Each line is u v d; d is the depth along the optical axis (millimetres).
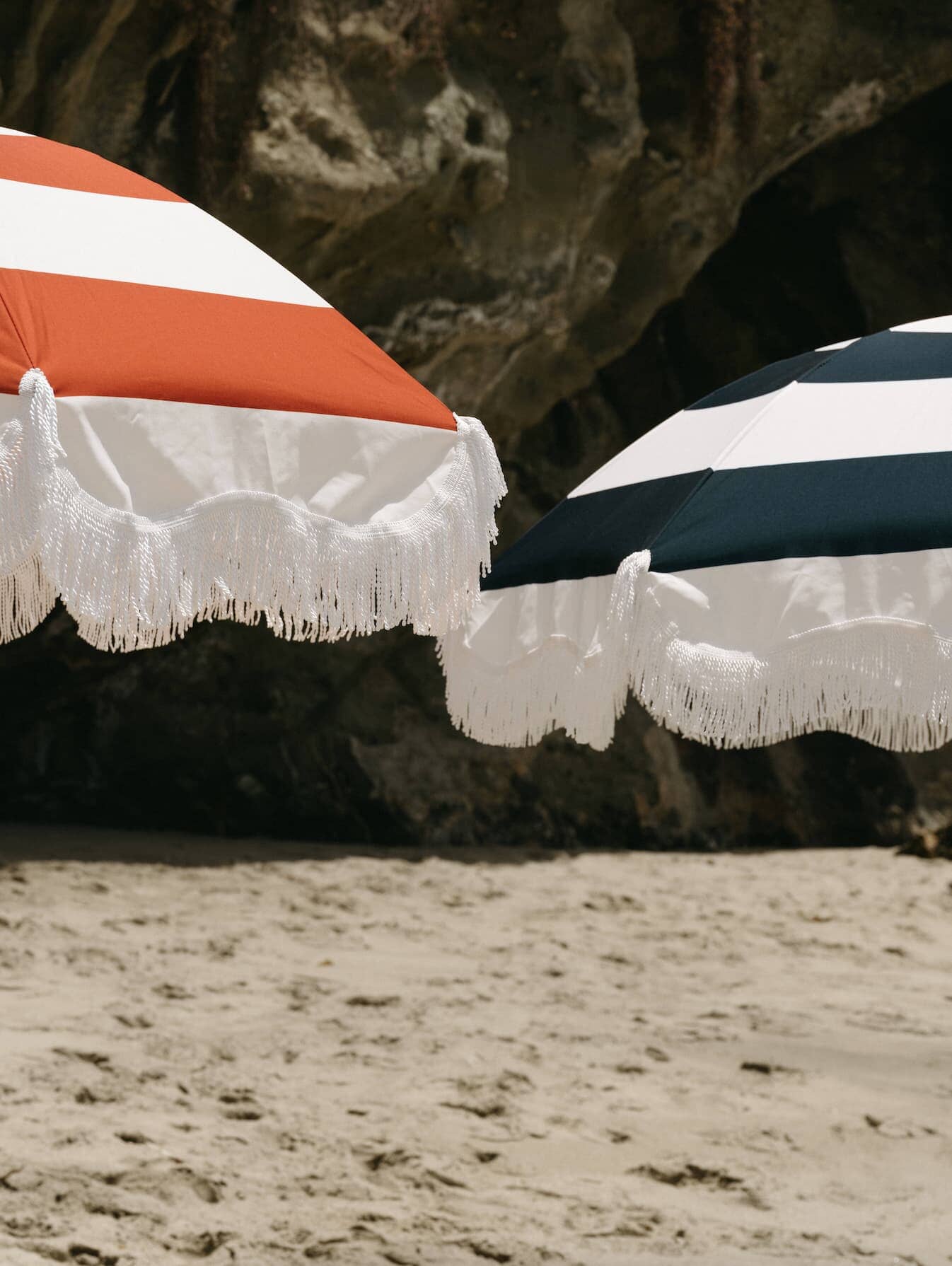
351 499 1895
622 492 2430
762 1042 5793
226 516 1812
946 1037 6051
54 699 12320
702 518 2209
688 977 7223
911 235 15477
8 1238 3287
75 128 9859
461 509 1951
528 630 2426
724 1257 3498
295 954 7301
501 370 12406
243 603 1904
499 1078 4965
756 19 12688
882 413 2277
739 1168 4188
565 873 11352
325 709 12883
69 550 1714
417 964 7234
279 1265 3328
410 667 13297
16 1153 3836
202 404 1828
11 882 8891
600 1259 3445
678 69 12641
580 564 2383
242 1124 4332
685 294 15633
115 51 9883
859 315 15359
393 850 12281
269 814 12664
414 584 1914
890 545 2139
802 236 15547
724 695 2115
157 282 1896
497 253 11789
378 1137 4254
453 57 11406
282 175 10375
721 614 2154
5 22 9242
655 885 10844
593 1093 4902
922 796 14484
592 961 7570
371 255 11281
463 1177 4004
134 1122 4215
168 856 10828
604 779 13414
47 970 6367
